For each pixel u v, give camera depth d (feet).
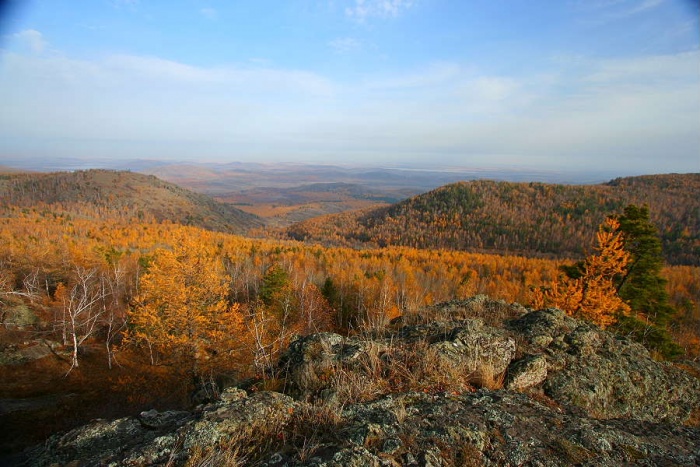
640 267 55.93
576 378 19.22
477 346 19.84
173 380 68.39
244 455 11.62
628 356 22.59
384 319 27.17
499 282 190.29
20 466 13.10
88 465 11.78
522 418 14.20
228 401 14.47
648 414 19.30
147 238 301.02
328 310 110.01
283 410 13.99
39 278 134.72
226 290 73.10
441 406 14.47
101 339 99.40
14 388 69.97
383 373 17.56
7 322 96.48
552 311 25.27
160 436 12.57
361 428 12.41
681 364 30.01
